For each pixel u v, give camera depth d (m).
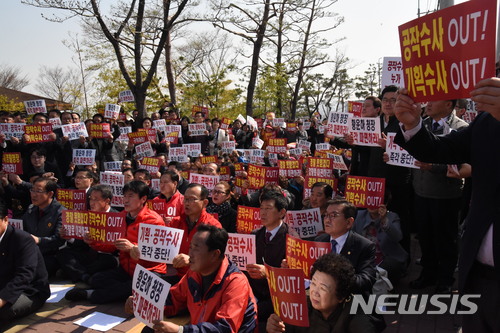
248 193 8.32
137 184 6.07
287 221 5.66
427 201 5.59
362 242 4.50
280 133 16.58
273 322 3.23
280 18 25.30
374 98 6.64
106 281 5.77
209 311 3.73
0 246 5.13
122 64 16.08
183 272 5.54
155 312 3.47
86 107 30.52
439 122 5.40
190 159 11.15
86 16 14.63
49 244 6.47
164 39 15.92
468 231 2.54
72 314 5.35
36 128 9.80
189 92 27.11
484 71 2.20
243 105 30.38
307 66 29.81
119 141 12.39
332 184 7.25
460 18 2.27
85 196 7.45
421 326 4.84
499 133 2.43
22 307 5.11
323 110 49.97
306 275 4.32
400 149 5.59
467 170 3.67
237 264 4.96
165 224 6.54
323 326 3.35
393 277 5.57
